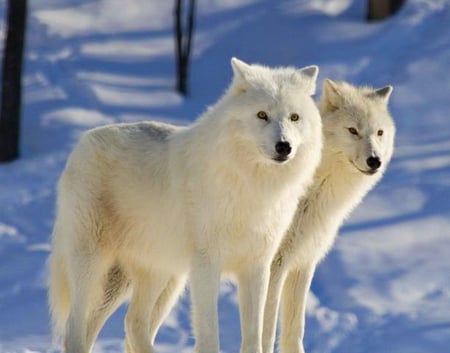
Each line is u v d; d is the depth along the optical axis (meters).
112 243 11.94
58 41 30.78
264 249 10.97
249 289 11.10
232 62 10.80
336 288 17.20
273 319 11.88
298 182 10.75
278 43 30.17
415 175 22.62
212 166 10.69
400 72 28.14
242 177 10.59
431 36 29.89
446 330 14.97
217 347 10.92
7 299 16.48
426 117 26.17
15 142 24.53
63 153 24.55
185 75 28.06
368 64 28.48
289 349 12.32
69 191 11.88
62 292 12.19
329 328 15.32
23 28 24.41
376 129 11.98
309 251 12.16
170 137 11.52
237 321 15.59
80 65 29.22
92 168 11.82
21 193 22.61
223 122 10.59
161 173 11.36
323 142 12.02
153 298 12.30
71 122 25.89
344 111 12.03
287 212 10.95
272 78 10.65
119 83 28.28
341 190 12.15
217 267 10.95
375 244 18.98
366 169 11.84
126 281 12.30
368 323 15.59
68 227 11.87
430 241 19.11
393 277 17.62
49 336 14.64
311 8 32.41
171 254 11.44
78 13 33.00
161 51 30.75
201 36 31.58
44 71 28.73
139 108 26.81
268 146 10.22
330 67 28.23
